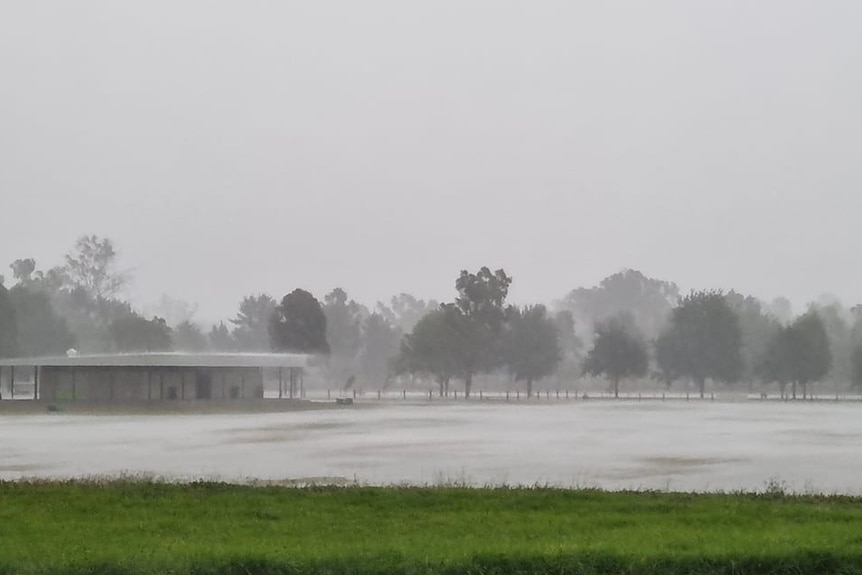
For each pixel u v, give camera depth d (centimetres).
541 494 2412
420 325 12875
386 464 3606
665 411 8225
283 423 6419
